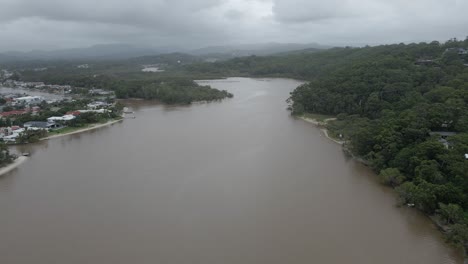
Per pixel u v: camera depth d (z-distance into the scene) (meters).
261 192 97.06
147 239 75.94
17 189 101.75
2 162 122.25
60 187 102.38
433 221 81.31
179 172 111.38
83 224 82.12
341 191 97.75
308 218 83.56
